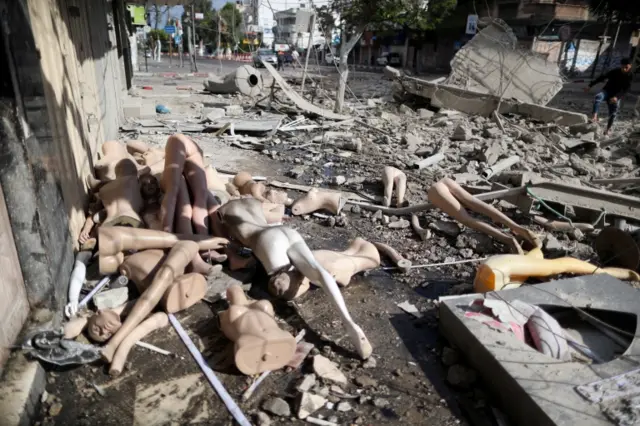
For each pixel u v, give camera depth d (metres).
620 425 2.45
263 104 15.55
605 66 28.16
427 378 3.32
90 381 3.12
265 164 8.86
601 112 16.39
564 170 8.82
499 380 2.97
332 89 21.28
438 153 9.51
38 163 3.31
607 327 3.70
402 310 4.18
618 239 4.87
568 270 4.48
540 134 11.33
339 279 4.31
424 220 6.31
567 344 3.43
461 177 8.03
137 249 4.16
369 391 3.16
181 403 2.97
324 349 3.54
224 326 3.44
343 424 2.86
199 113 13.73
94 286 4.09
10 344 3.04
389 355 3.56
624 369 2.90
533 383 2.77
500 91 14.79
